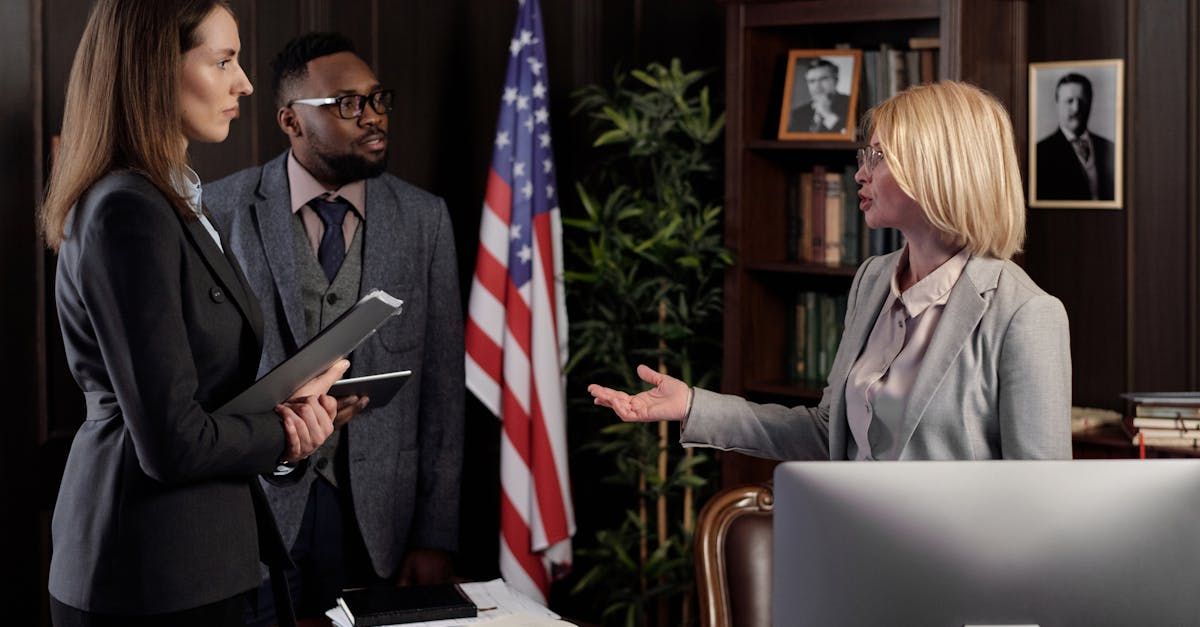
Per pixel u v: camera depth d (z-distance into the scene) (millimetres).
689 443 2166
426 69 3727
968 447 1903
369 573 3100
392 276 3025
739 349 3643
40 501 3033
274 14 3367
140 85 1803
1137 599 1265
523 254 3520
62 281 1833
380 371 3012
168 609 1806
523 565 3537
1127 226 3359
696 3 4062
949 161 1858
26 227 2977
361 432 2959
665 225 3674
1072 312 3477
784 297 3797
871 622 1274
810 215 3691
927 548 1264
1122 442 3014
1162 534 1260
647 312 3887
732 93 3588
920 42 3396
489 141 3916
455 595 2225
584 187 4094
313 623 2471
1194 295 3266
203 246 1866
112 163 1811
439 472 3197
